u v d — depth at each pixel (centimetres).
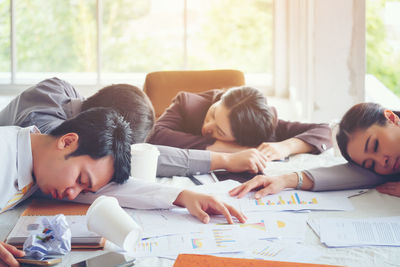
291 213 130
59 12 583
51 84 203
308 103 297
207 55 630
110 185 138
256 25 608
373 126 143
